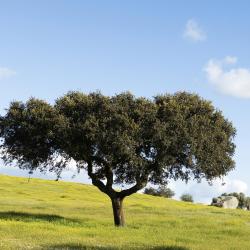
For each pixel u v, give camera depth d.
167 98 37.06
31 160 37.47
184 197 141.88
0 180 89.94
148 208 57.25
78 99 36.22
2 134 37.44
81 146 35.22
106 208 54.50
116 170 37.00
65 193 80.06
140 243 26.66
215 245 27.42
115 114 34.38
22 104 37.81
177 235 31.67
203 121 35.94
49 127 35.50
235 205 87.44
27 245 23.39
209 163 36.09
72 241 25.67
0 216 38.16
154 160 36.06
